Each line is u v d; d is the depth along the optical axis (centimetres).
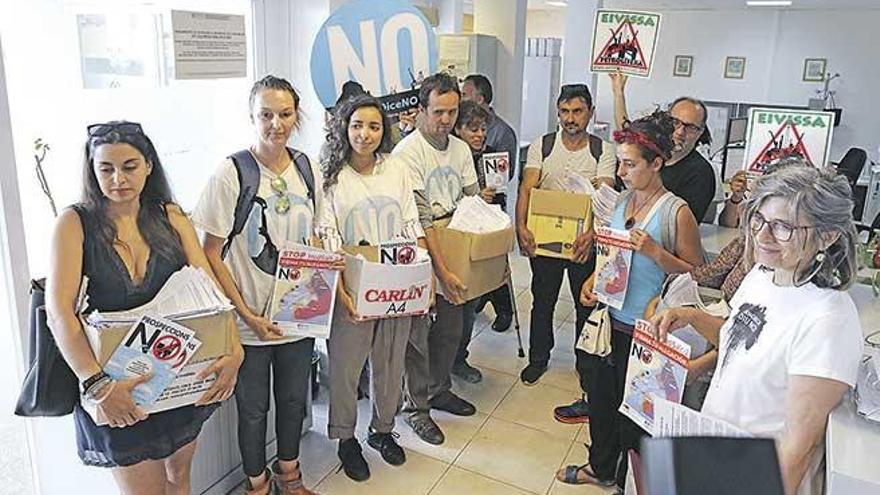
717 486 52
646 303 224
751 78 866
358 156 240
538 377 351
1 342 199
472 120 314
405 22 292
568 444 293
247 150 217
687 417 132
